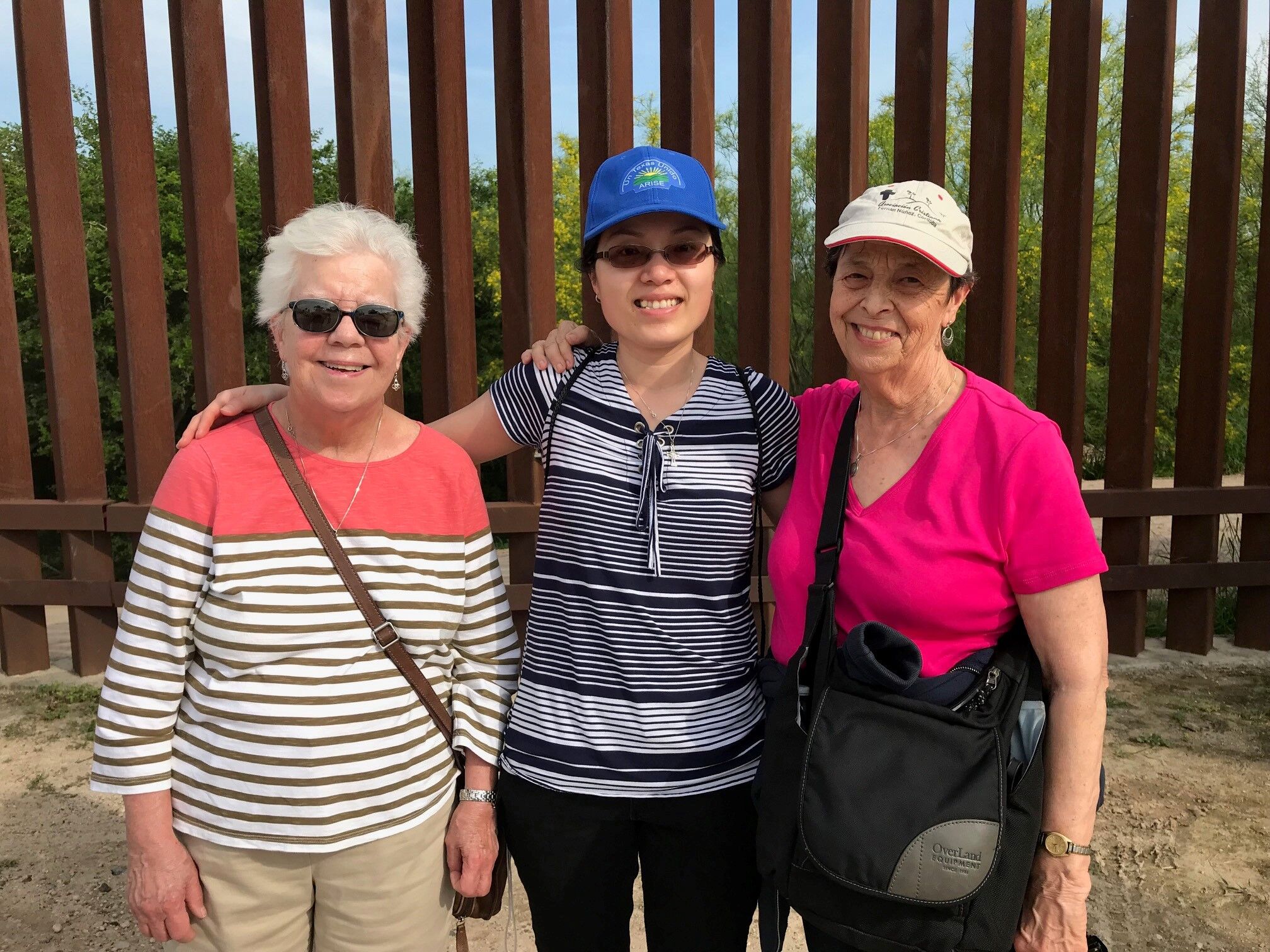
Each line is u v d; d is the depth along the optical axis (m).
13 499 4.27
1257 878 2.80
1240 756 3.57
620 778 1.61
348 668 1.49
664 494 1.64
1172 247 11.59
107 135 3.99
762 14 3.91
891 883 1.30
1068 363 4.45
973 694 1.44
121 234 4.04
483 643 1.71
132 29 3.97
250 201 15.15
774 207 4.01
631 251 1.66
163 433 4.21
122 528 4.16
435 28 3.85
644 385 1.73
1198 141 4.51
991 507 1.45
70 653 4.71
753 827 1.71
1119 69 12.23
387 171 3.98
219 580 1.44
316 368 1.45
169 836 1.49
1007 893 1.35
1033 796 1.39
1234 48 4.38
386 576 1.52
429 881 1.62
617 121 3.93
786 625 1.65
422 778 1.59
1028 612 1.47
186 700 1.52
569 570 1.68
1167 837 3.02
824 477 1.65
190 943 1.52
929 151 4.09
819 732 1.40
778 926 1.58
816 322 4.20
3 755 3.54
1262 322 4.67
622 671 1.62
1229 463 9.48
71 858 2.87
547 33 3.91
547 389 1.75
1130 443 4.57
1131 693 4.21
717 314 11.00
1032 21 12.41
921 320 1.51
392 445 1.58
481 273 16.41
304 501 1.48
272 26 3.82
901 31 4.12
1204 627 4.69
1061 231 4.40
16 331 4.27
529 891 1.74
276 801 1.46
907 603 1.47
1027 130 12.09
